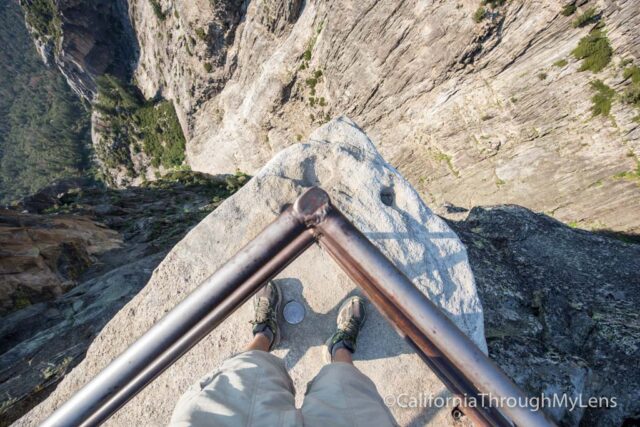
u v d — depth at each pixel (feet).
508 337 11.56
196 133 134.21
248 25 93.20
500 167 65.41
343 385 4.29
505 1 52.37
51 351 12.78
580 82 53.16
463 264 8.32
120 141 173.68
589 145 55.57
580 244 17.78
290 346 7.85
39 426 2.89
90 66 167.12
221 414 3.58
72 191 56.44
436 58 62.23
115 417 7.72
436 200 76.18
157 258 20.49
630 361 11.48
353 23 67.36
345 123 9.46
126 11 145.38
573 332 12.82
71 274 22.88
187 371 7.86
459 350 2.56
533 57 55.57
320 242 3.42
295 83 88.17
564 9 49.67
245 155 116.47
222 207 8.61
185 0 98.58
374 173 8.80
